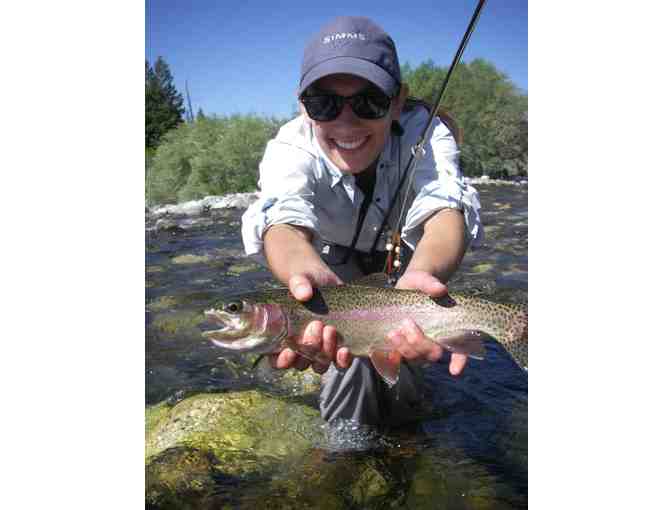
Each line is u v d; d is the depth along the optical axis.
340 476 0.90
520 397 1.15
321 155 1.09
